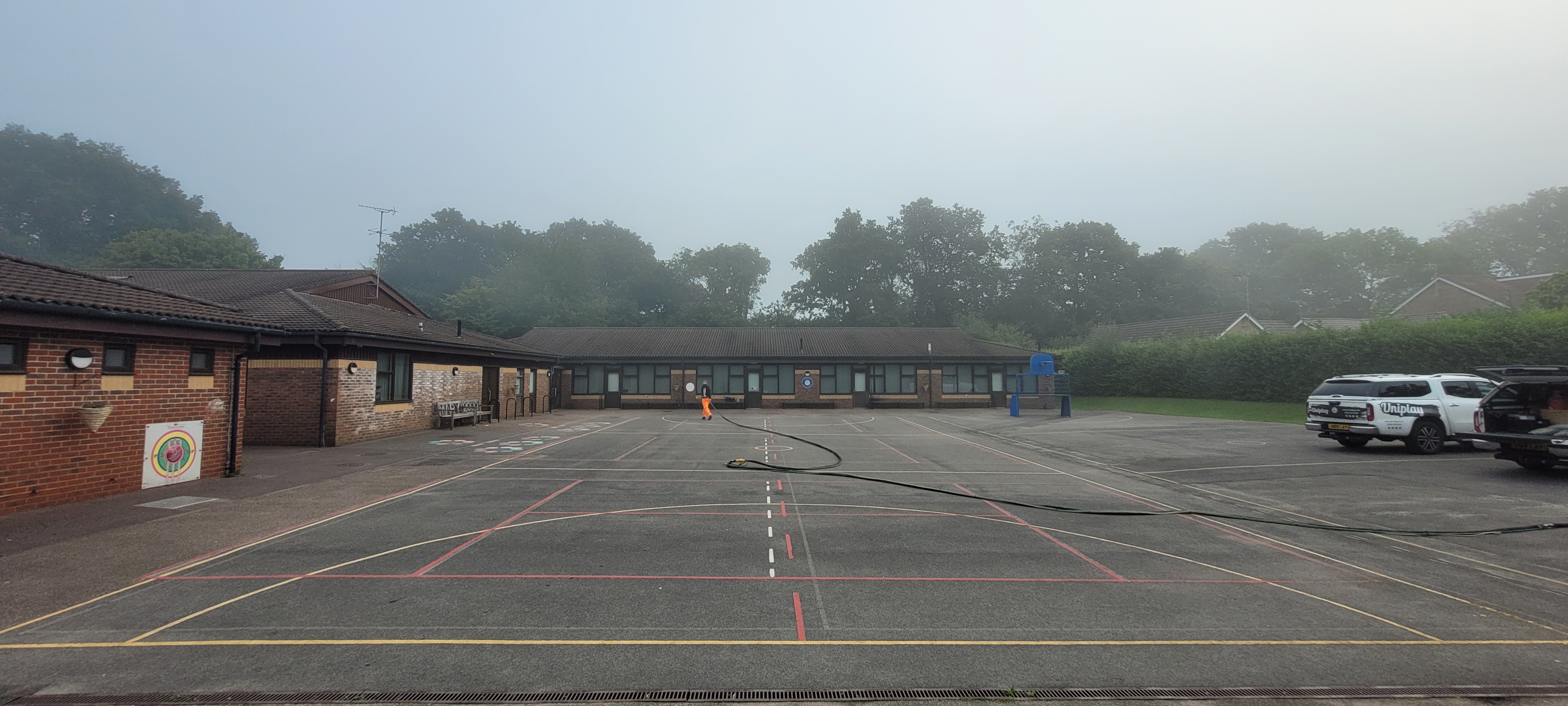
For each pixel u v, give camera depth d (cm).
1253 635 536
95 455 1001
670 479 1274
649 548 775
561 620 552
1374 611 590
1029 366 3981
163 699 417
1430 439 1530
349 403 1791
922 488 1197
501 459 1523
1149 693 440
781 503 1054
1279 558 755
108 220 7588
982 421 2867
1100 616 573
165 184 8400
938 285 6506
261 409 1736
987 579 673
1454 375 1602
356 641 505
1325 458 1519
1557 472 1298
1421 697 439
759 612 575
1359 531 880
